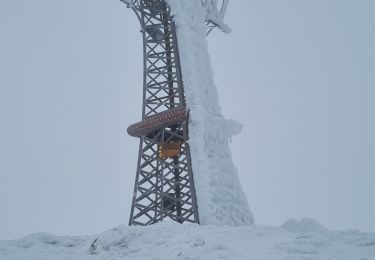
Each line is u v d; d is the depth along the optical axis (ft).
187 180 169.48
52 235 107.76
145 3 196.54
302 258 61.57
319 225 96.63
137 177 173.58
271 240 77.66
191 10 186.50
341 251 64.75
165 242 87.92
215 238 83.97
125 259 76.02
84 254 86.99
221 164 163.84
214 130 163.73
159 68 188.03
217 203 153.58
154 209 167.84
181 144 172.45
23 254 81.15
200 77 172.86
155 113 181.37
